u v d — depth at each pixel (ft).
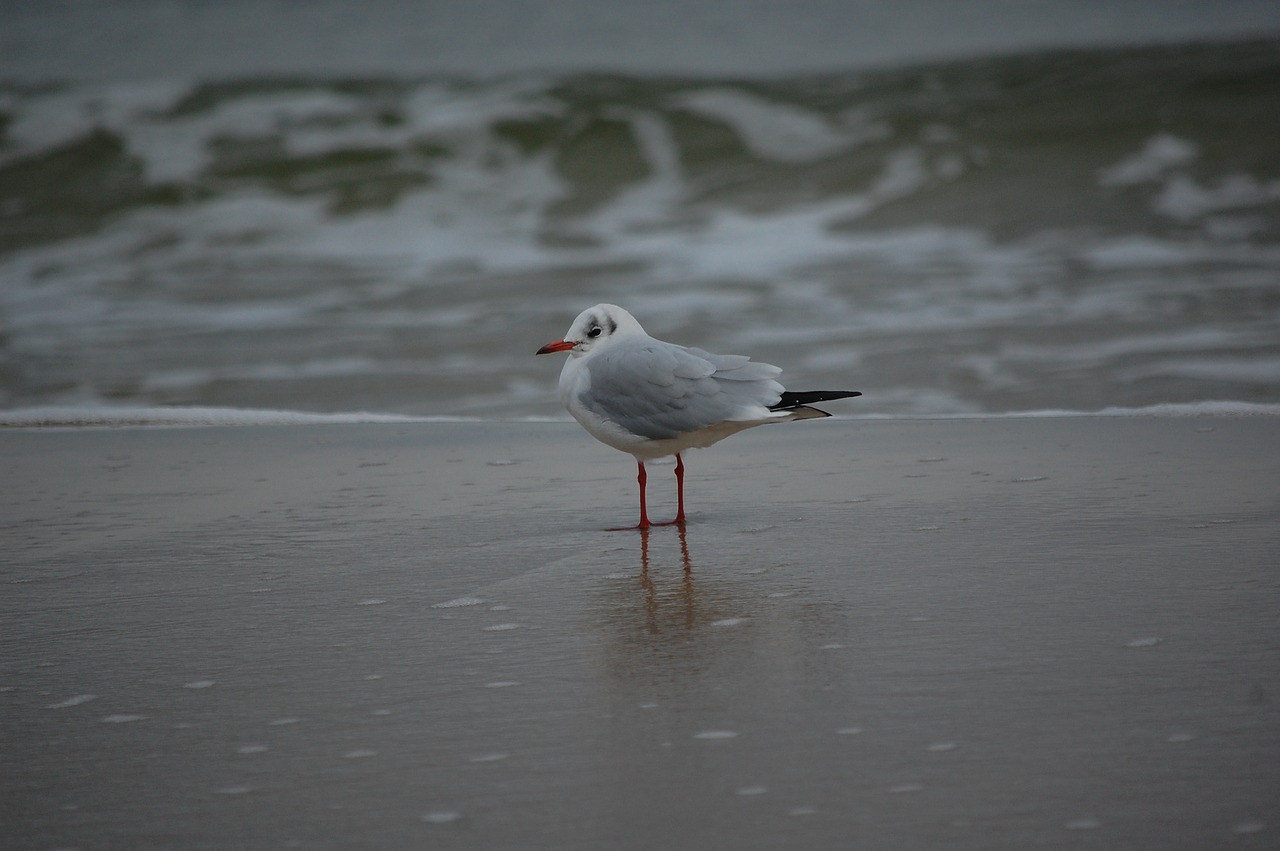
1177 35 145.69
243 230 97.50
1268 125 98.68
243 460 40.11
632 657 19.86
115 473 38.32
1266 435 37.96
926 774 14.93
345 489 35.17
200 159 112.57
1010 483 32.71
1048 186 90.84
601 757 15.89
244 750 16.62
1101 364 51.24
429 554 27.48
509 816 14.34
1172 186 87.66
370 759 16.14
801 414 28.81
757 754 15.76
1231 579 22.74
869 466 36.11
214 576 26.07
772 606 22.39
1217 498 29.76
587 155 110.83
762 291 70.28
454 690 18.65
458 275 80.33
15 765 16.38
